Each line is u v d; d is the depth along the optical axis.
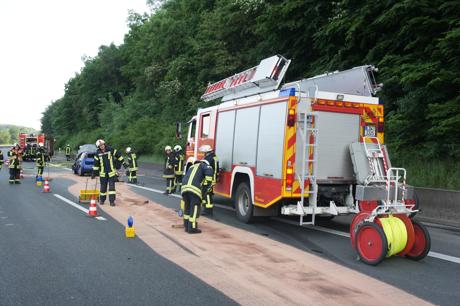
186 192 7.96
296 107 7.84
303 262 6.07
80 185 17.36
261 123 8.63
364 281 5.29
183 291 4.86
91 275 5.43
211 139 10.92
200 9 33.66
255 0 21.12
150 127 35.50
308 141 7.88
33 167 32.12
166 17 39.75
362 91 8.81
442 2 12.49
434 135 12.23
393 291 4.94
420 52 13.29
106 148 11.70
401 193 6.60
